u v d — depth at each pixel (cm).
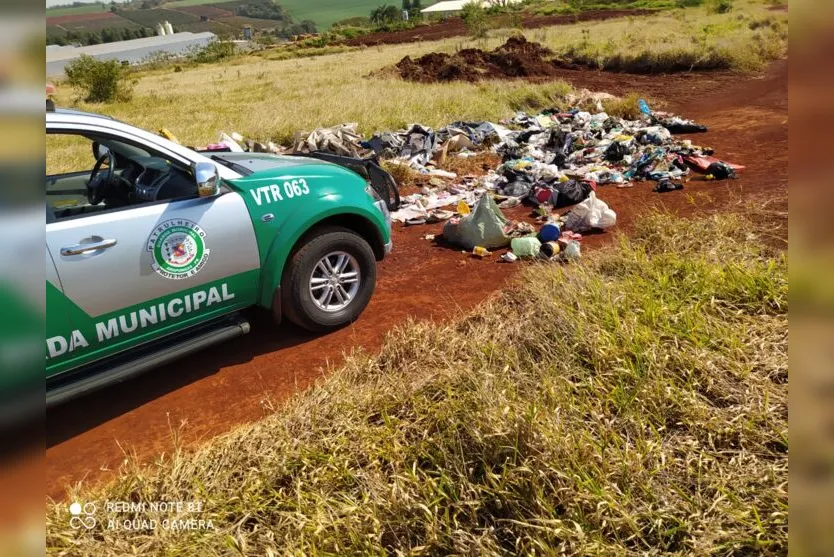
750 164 852
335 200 443
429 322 471
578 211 659
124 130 366
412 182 877
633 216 686
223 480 294
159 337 383
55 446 358
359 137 1013
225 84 2234
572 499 252
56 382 341
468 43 3281
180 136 1110
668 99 1513
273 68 2948
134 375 362
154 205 369
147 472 311
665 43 2216
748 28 2488
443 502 268
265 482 288
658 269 452
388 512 261
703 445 288
